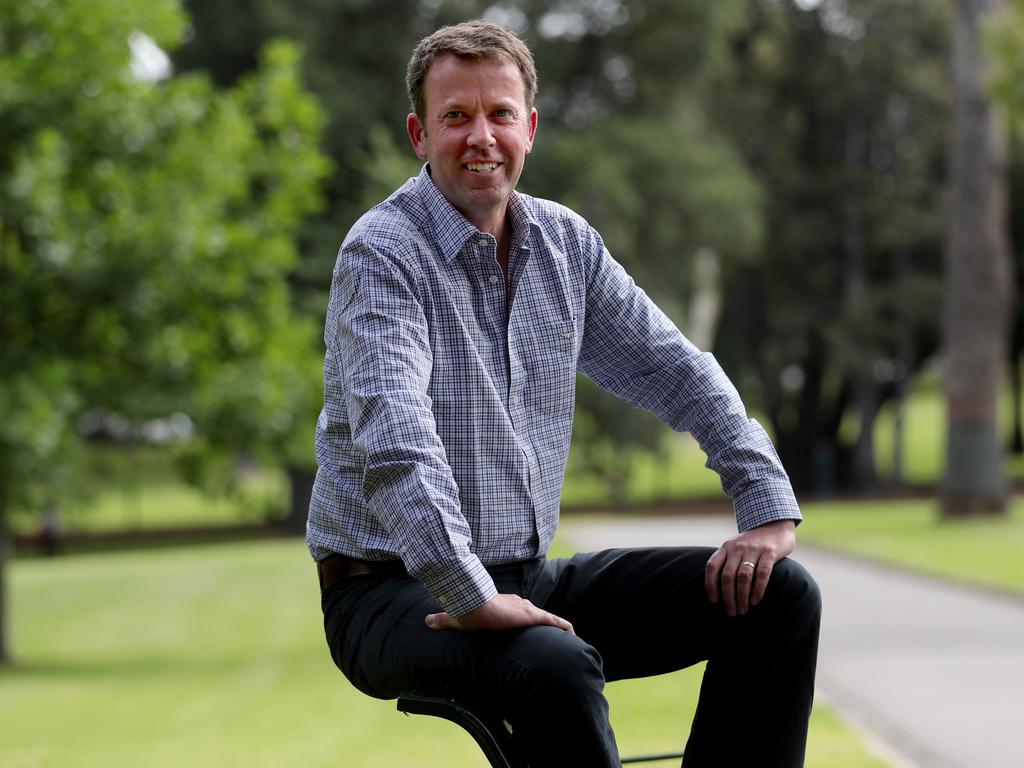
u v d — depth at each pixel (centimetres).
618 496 7288
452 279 518
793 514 532
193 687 2345
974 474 4866
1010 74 3834
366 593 527
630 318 559
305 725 1789
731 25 7094
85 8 2941
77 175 3005
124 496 10256
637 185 6631
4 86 2922
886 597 2675
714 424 554
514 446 521
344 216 6122
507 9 6756
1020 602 2581
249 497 3303
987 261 4869
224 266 3022
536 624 480
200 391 2973
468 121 515
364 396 489
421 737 1619
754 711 525
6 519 2819
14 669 2753
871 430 8306
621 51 6962
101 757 1574
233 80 6531
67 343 3002
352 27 6625
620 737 1435
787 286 8069
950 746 1338
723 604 529
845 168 7806
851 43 7738
